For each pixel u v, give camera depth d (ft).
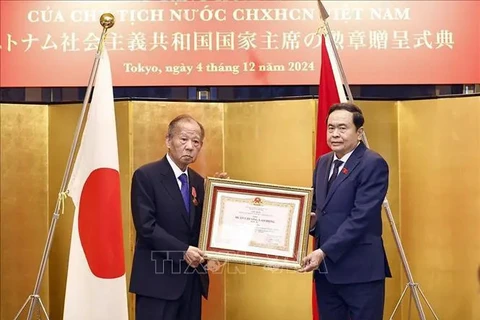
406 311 16.99
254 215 13.20
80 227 13.44
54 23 17.07
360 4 17.04
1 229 16.96
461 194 16.35
